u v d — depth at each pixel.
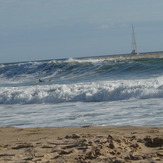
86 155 7.46
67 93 26.48
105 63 50.50
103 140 9.07
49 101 26.22
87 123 15.41
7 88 33.56
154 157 7.11
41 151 8.40
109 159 7.05
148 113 16.80
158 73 39.06
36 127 14.84
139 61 48.59
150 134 10.59
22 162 7.21
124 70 45.41
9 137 11.82
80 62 54.25
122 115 16.84
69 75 50.75
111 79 38.09
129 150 8.01
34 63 59.50
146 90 23.61
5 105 26.53
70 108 21.30
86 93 25.70
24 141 10.62
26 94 28.09
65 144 9.19
